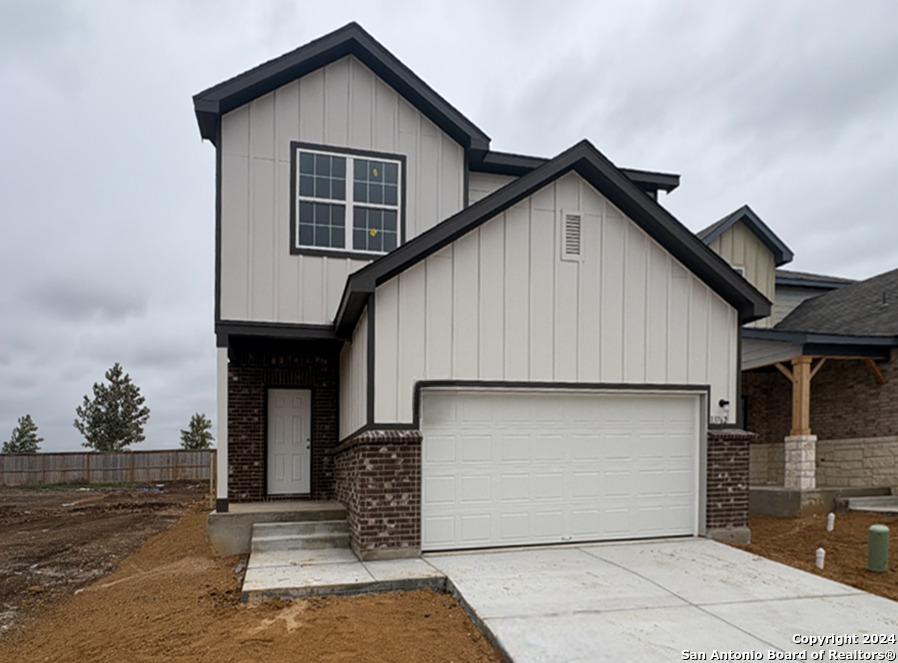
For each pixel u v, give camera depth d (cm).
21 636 557
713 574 649
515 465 790
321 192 960
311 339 949
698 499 859
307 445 1080
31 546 1043
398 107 1008
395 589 606
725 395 870
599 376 818
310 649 438
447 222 746
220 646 448
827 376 1291
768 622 501
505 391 784
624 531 827
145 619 555
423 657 430
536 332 798
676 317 856
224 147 921
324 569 655
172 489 2436
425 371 752
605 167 805
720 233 1520
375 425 729
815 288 1675
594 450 823
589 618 501
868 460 1184
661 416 855
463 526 763
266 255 925
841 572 685
